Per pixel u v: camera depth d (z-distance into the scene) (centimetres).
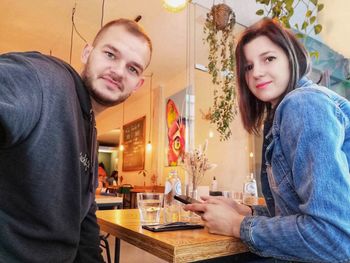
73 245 85
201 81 409
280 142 92
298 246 77
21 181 73
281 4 233
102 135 1059
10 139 63
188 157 156
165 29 418
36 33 451
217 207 102
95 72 107
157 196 125
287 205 90
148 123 693
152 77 605
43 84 73
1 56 72
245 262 102
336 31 392
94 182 106
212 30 302
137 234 101
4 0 371
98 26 423
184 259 82
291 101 88
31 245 76
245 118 132
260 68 109
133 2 369
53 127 76
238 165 345
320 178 74
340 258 73
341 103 88
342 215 71
